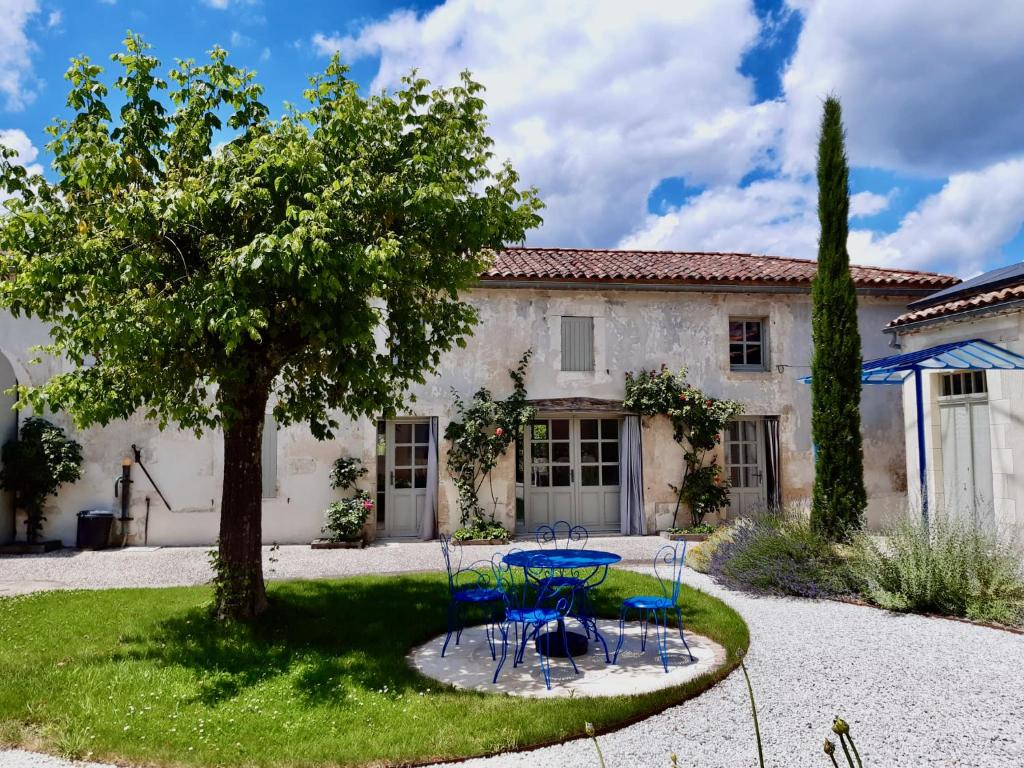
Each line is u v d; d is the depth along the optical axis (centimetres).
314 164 525
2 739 386
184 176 584
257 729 402
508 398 1212
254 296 511
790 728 395
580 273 1228
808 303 1328
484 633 644
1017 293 807
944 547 684
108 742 379
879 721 402
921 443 884
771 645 560
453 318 703
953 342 943
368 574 885
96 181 507
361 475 1169
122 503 1124
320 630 608
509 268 1244
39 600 705
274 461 1165
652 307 1277
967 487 932
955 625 613
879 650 539
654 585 793
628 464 1254
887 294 1319
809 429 1303
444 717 418
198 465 1149
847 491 859
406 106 632
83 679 477
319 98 599
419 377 689
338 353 562
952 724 395
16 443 1072
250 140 596
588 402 1227
